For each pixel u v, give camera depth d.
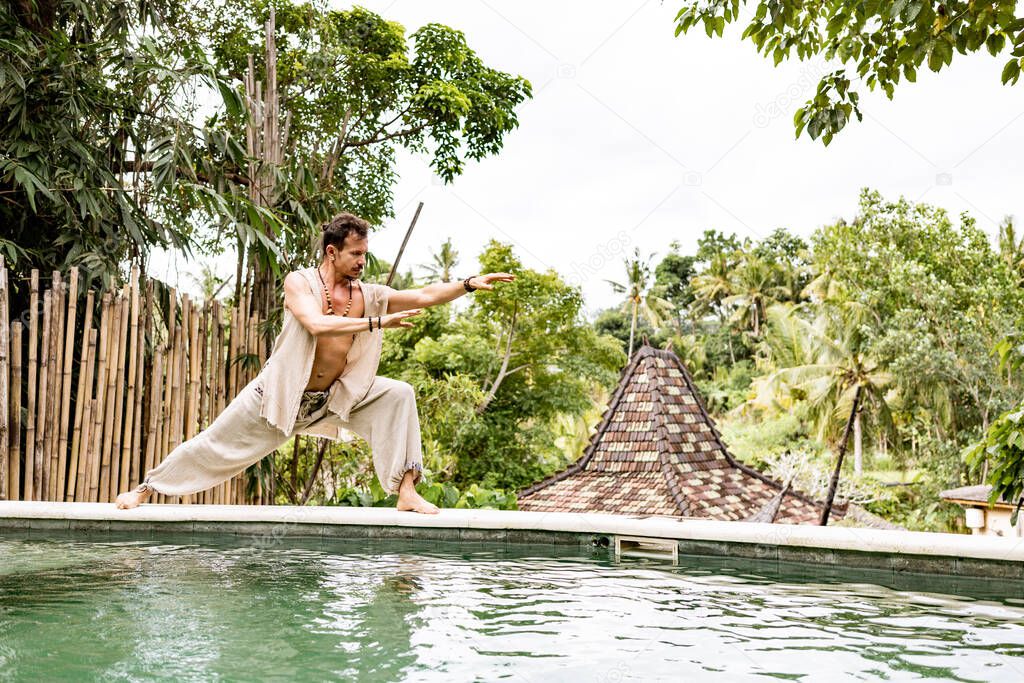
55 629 2.70
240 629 2.74
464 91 14.73
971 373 21.91
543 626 2.83
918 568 3.82
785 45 4.43
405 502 4.47
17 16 7.69
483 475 19.39
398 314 3.51
